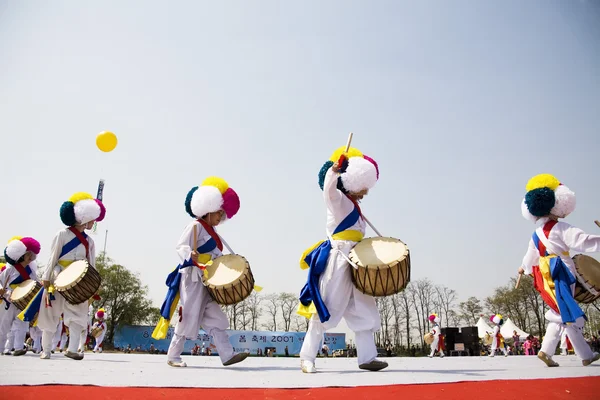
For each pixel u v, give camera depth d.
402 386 3.49
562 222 6.54
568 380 3.91
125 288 41.94
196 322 6.17
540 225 6.73
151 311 42.97
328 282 5.33
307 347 5.32
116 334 39.41
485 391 3.30
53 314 7.94
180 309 6.20
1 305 10.47
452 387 3.46
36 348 13.00
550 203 6.52
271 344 33.59
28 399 2.84
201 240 6.36
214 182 6.66
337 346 33.00
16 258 10.09
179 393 3.12
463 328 22.72
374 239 5.36
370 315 5.34
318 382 3.87
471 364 7.45
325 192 5.37
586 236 6.22
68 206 7.84
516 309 37.50
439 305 40.44
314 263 5.43
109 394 3.02
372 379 4.17
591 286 6.33
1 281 10.39
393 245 5.18
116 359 8.88
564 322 6.07
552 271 6.33
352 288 5.37
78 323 7.86
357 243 5.37
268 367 6.39
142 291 42.72
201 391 3.21
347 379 4.18
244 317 41.53
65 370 5.12
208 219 6.54
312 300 5.30
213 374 4.78
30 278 10.31
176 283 6.35
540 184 6.68
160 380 3.98
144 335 35.81
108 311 41.31
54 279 7.80
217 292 5.77
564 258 6.50
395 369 5.87
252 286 5.96
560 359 9.16
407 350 38.59
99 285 7.75
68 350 7.86
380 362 5.38
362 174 5.50
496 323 16.59
